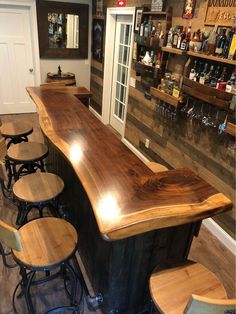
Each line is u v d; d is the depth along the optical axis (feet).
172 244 4.99
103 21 14.60
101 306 5.65
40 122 6.73
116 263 4.56
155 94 9.80
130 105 12.98
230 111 6.88
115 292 4.95
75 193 6.61
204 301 2.95
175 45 8.63
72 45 16.57
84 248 6.46
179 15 8.64
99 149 5.55
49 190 6.23
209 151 8.14
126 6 12.01
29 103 17.11
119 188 4.33
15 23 14.87
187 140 9.13
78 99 9.13
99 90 16.80
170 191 4.38
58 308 5.38
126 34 13.34
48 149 8.46
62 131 6.28
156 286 4.17
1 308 5.68
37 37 15.38
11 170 9.78
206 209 4.01
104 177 4.61
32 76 16.52
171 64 9.39
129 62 12.59
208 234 8.32
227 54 6.75
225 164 7.58
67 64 17.04
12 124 9.94
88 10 15.94
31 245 4.80
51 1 14.84
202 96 7.48
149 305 5.46
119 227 3.52
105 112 16.55
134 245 4.50
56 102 8.41
